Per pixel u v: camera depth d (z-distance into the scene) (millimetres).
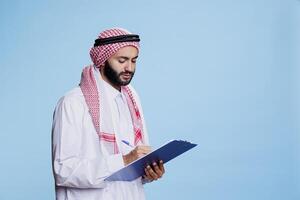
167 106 8055
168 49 8133
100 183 3701
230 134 8008
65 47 8305
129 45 3836
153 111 8055
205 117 8031
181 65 8102
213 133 8008
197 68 8102
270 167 7980
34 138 8195
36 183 8086
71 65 8305
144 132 4199
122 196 3869
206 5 8141
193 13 8156
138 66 8102
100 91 3924
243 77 8078
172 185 7805
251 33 8109
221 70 8086
